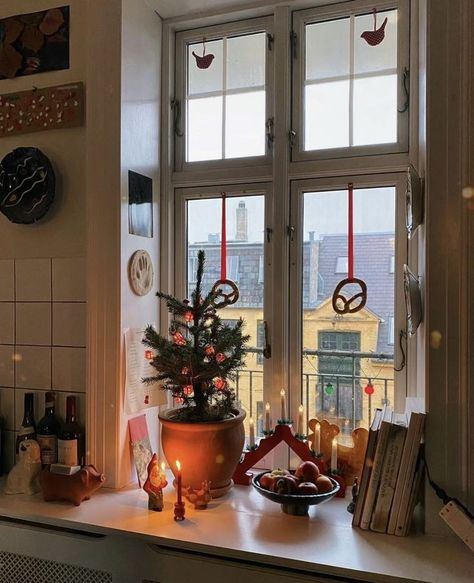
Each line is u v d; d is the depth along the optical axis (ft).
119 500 4.96
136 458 5.36
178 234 6.21
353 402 5.57
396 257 5.42
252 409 5.90
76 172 5.60
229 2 5.77
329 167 5.59
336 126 5.66
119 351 5.26
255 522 4.49
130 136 5.47
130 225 5.47
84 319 5.56
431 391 4.16
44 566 4.72
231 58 6.08
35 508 4.77
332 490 4.74
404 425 4.33
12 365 5.83
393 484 4.26
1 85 5.91
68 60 5.65
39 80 5.76
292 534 4.26
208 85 6.16
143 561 4.36
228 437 4.92
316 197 5.72
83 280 5.57
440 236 4.14
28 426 5.52
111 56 5.33
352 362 5.58
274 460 5.69
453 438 4.10
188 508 4.76
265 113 5.90
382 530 4.27
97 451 5.29
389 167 5.41
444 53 4.13
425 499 4.22
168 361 4.90
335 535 4.25
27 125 5.72
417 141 5.21
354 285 5.56
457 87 4.09
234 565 4.09
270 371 5.79
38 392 5.73
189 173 6.14
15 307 5.84
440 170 4.14
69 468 4.94
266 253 5.84
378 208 5.51
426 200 4.20
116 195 5.30
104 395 5.28
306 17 5.74
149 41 5.85
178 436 4.87
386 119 5.49
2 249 5.93
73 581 4.62
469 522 3.86
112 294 5.29
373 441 4.35
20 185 5.71
